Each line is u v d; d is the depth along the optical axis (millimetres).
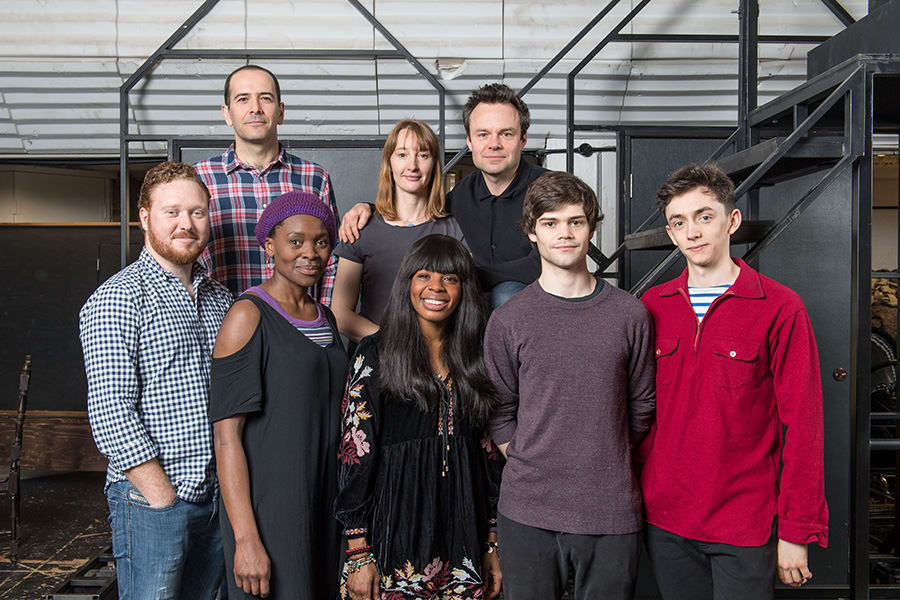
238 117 2414
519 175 2184
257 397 1610
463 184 2268
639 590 3061
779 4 3514
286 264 1714
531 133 3832
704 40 3396
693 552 1698
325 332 1765
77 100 3602
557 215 1653
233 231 2451
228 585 1675
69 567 3389
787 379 1623
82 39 3398
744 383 1615
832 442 3508
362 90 3627
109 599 2801
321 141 3705
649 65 3578
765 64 3598
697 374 1659
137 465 1677
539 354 1663
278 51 3439
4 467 4938
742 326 1635
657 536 1722
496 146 2080
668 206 1742
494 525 1805
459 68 3580
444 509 1701
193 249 1826
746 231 2184
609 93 3674
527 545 1662
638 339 1690
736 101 3705
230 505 1604
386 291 2090
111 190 5574
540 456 1652
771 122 2920
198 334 1843
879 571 3148
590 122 3766
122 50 3428
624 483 1651
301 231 1702
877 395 4312
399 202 2119
